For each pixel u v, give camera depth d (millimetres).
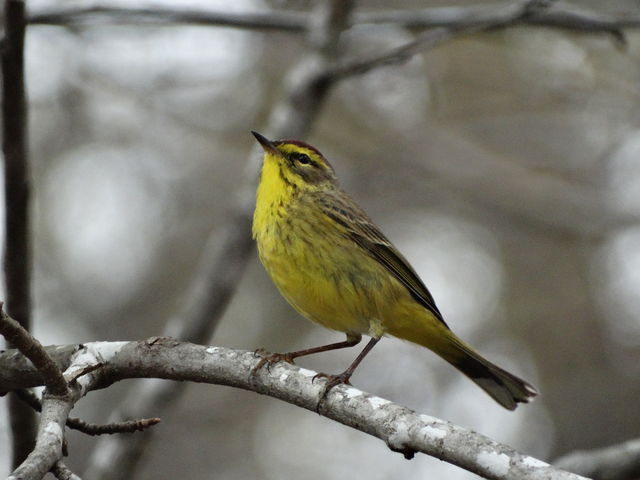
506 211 15539
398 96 16250
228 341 17094
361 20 11375
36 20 10766
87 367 6184
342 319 8594
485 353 16578
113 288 17250
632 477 8633
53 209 17641
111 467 10141
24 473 4980
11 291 7711
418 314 8578
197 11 11148
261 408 15508
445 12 11336
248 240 11352
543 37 14656
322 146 16562
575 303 16578
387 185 16453
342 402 6008
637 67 15094
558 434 15383
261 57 16297
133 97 15398
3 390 6703
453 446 5305
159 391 10375
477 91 16406
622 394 15570
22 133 7422
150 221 18062
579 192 15453
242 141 17000
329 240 8461
